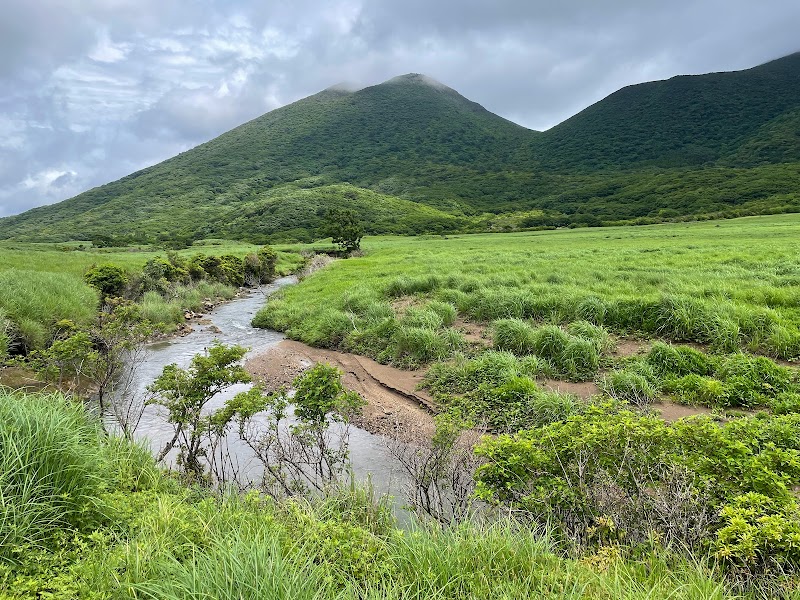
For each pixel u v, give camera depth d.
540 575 3.59
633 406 8.47
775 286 14.88
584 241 50.59
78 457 4.61
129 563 3.53
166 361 13.88
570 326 12.06
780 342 10.09
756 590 3.60
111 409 9.66
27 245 56.97
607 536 4.40
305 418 6.69
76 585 3.28
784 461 4.70
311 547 4.01
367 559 3.89
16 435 4.34
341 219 56.22
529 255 31.75
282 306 21.05
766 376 8.73
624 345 11.48
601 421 5.46
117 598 3.25
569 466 5.01
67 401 6.42
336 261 44.06
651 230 66.50
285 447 7.73
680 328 11.54
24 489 4.02
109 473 5.11
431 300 17.16
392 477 6.97
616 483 4.72
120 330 10.41
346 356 13.63
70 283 16.50
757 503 4.07
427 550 3.85
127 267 26.83
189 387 6.93
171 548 3.83
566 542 4.45
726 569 3.84
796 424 6.31
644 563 3.81
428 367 11.72
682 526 4.17
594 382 9.77
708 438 4.98
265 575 3.18
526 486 4.97
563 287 16.14
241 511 4.61
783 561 3.62
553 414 8.05
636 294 15.00
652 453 4.98
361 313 16.80
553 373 10.17
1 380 9.65
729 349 10.51
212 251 57.81
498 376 9.81
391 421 9.12
